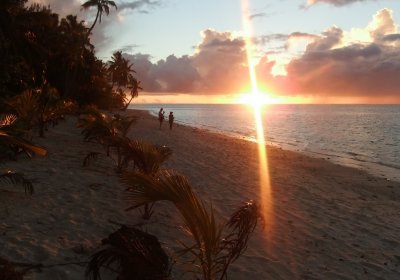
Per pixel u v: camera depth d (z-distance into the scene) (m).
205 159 18.75
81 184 10.34
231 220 4.70
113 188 10.25
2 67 24.95
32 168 11.61
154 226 7.71
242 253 6.83
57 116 20.98
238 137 39.91
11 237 6.31
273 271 6.31
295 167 18.86
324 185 14.38
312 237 8.13
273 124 72.69
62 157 13.91
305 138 41.84
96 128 14.48
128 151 7.55
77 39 44.44
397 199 12.91
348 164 22.53
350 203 11.66
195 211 4.28
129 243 5.03
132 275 4.77
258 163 19.16
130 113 77.00
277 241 7.73
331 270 6.55
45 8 31.16
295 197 11.82
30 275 5.14
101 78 55.34
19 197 8.53
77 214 7.91
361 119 103.38
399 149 32.06
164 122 54.38
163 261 5.34
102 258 4.79
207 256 4.38
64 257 5.80
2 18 25.72
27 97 14.48
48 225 7.10
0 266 4.62
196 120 86.06
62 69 43.62
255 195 11.62
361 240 8.21
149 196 4.30
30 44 30.12
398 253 7.61
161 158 7.71
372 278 6.39
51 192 9.27
